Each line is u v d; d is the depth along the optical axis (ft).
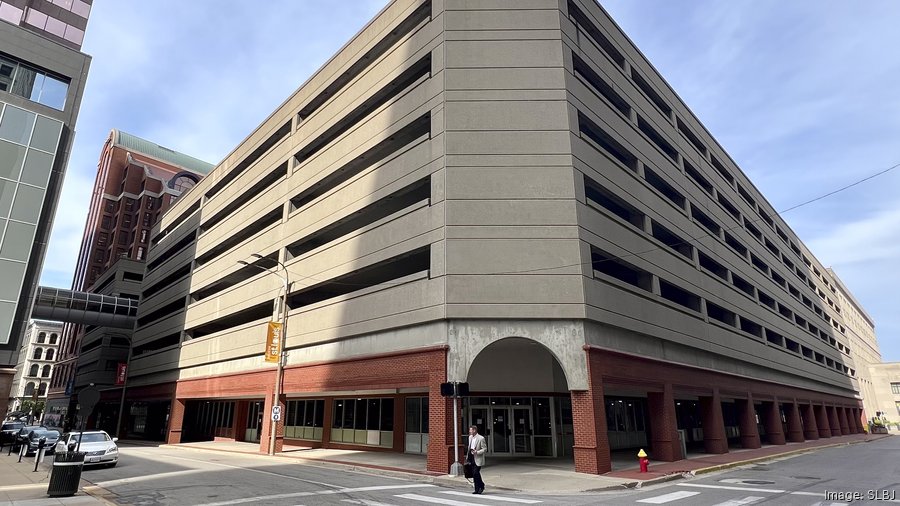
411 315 64.08
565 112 67.15
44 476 58.85
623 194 75.77
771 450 94.12
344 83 94.73
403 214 69.87
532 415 75.82
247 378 97.60
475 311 59.57
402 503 37.37
